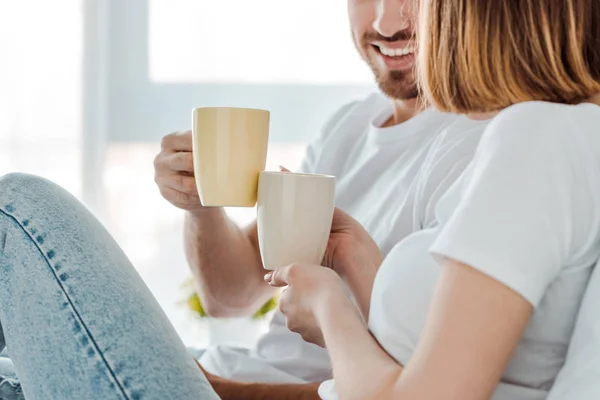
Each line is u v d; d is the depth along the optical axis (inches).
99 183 123.3
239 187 38.0
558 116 29.9
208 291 66.4
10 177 37.8
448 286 27.9
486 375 27.1
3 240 36.6
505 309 27.3
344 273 49.9
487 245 27.5
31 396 36.5
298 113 118.4
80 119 123.6
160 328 35.9
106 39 122.3
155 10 121.0
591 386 29.6
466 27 32.5
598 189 29.6
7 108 124.6
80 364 34.8
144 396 34.2
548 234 28.0
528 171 28.5
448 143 53.1
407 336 33.0
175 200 50.5
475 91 32.9
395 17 59.3
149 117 122.3
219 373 61.3
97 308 35.1
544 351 32.7
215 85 120.2
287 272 36.9
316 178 36.9
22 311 36.0
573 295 31.6
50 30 123.4
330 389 35.7
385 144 61.0
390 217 56.6
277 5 118.0
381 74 61.6
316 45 117.5
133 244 122.6
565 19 31.6
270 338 62.2
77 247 36.2
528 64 31.9
